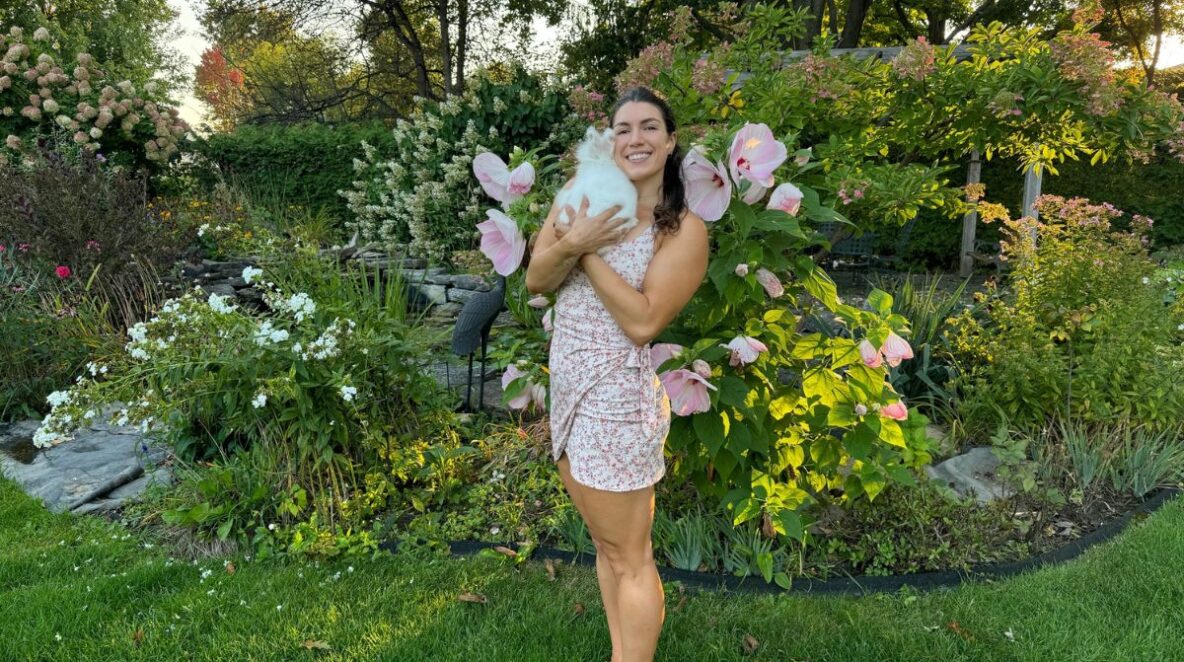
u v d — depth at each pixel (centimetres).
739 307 241
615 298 152
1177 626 214
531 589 245
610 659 209
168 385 287
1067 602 227
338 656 210
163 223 583
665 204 162
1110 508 296
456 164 628
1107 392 337
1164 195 937
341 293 390
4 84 773
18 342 421
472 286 582
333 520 282
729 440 224
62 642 215
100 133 803
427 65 1856
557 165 219
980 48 374
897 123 405
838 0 1691
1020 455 276
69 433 305
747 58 392
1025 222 408
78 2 2077
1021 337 355
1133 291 363
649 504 173
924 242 993
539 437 329
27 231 494
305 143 998
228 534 277
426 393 335
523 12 1572
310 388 292
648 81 381
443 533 280
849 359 229
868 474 234
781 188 209
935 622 222
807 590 242
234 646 213
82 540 280
